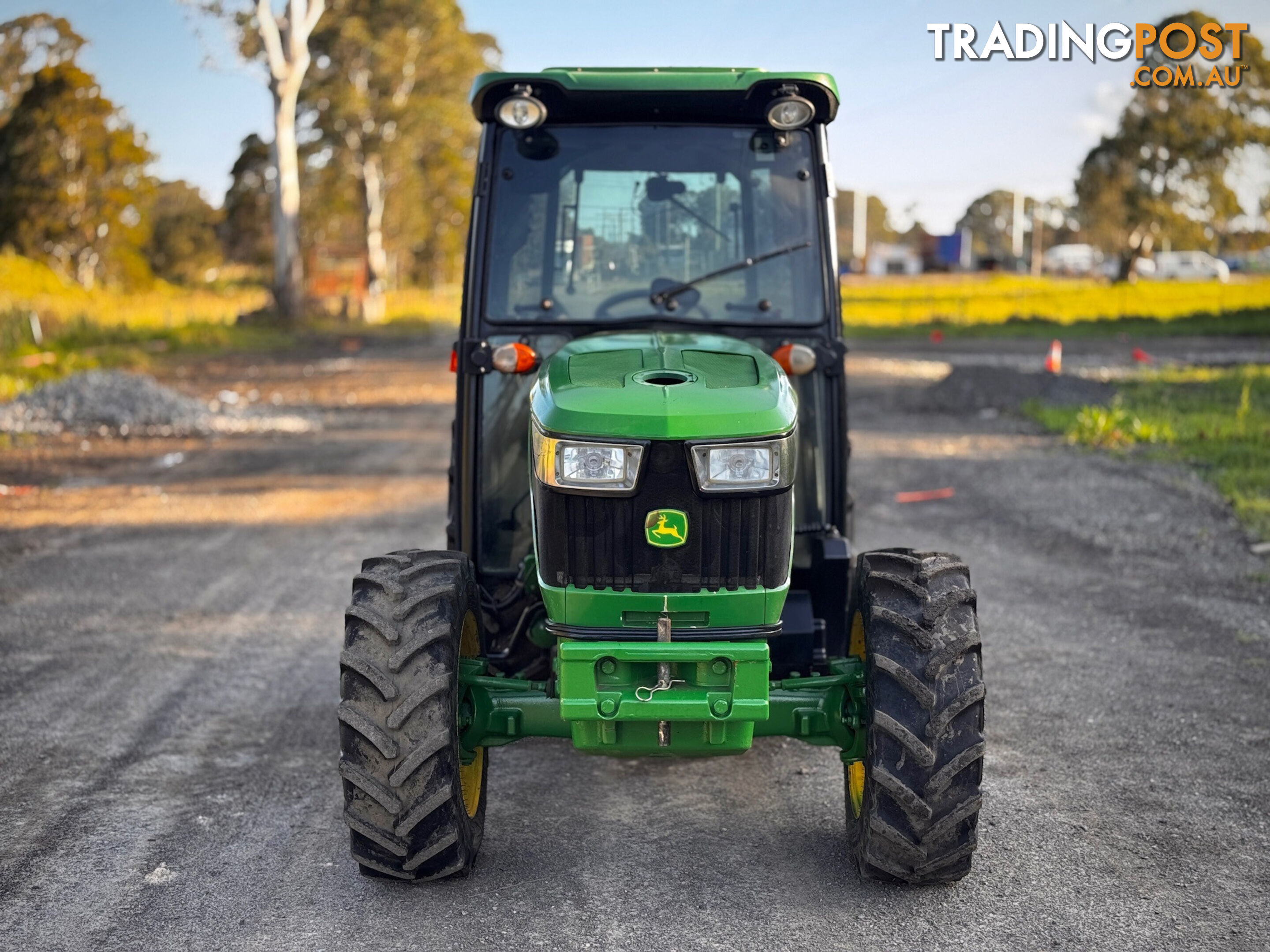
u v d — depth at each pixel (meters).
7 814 4.50
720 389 3.70
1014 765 4.91
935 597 3.71
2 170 61.19
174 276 84.12
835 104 4.59
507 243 4.62
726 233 4.64
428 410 18.52
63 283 49.84
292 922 3.69
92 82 61.22
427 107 51.06
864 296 61.44
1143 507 9.93
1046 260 95.31
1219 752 5.03
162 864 4.09
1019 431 14.98
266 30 40.00
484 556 4.61
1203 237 64.69
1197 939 3.55
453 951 3.52
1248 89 61.19
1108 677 5.99
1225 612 7.06
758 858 4.14
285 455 13.73
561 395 3.71
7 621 7.07
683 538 3.56
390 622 3.73
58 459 13.19
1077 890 3.86
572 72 4.46
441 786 3.67
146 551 8.90
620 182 4.62
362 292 51.97
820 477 4.55
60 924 3.68
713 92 4.46
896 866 3.74
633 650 3.55
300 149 52.91
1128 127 64.31
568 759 5.14
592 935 3.61
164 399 16.80
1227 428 13.85
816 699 3.91
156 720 5.51
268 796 4.67
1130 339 33.84
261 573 8.27
